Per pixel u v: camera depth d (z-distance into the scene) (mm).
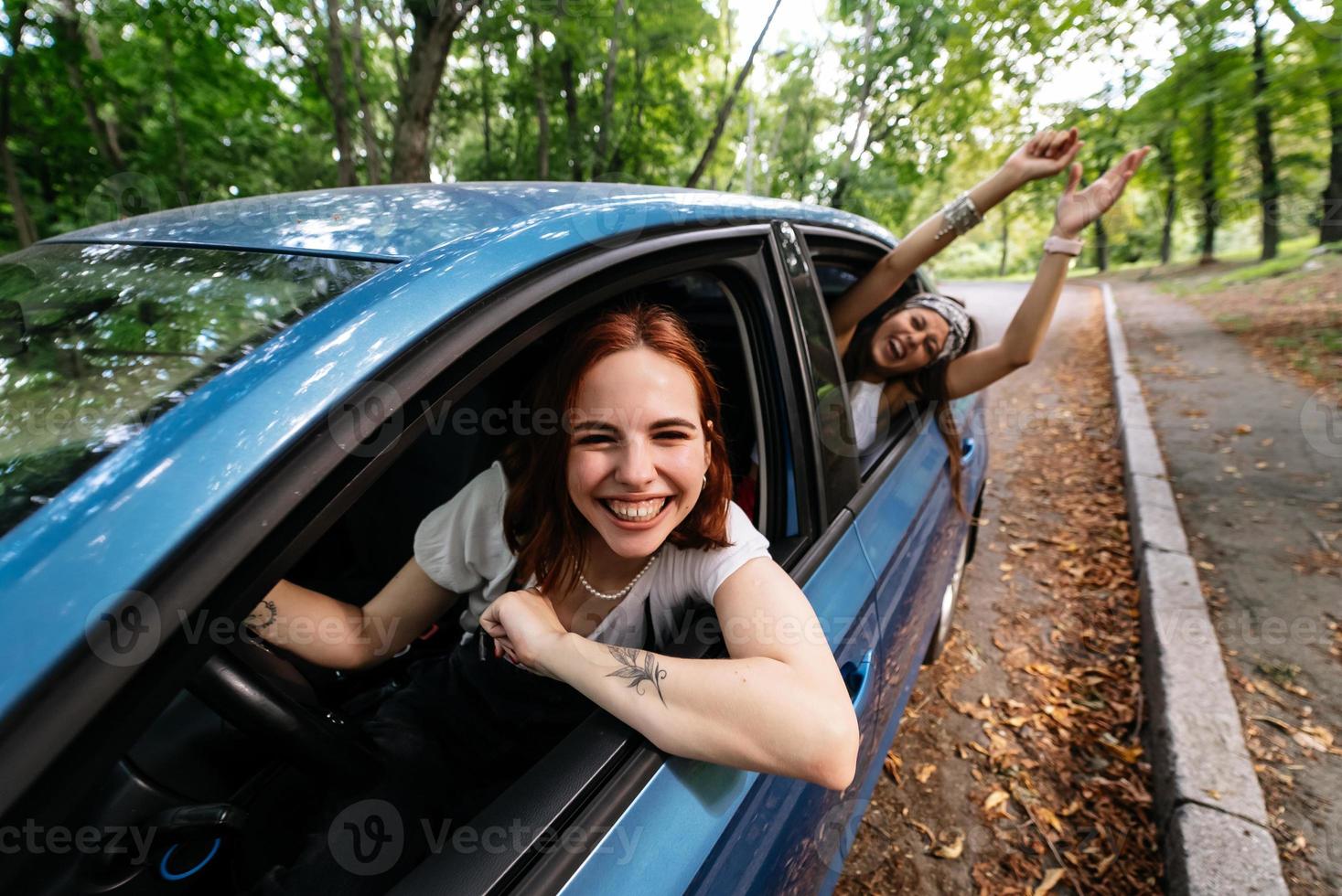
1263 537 3400
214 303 751
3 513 529
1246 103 7516
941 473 2131
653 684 783
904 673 1733
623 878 725
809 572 1231
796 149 12211
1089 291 18250
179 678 487
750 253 1271
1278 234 15609
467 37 8453
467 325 694
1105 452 5133
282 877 839
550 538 893
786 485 1307
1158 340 8633
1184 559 3170
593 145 8953
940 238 2076
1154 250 27812
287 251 880
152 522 501
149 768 973
